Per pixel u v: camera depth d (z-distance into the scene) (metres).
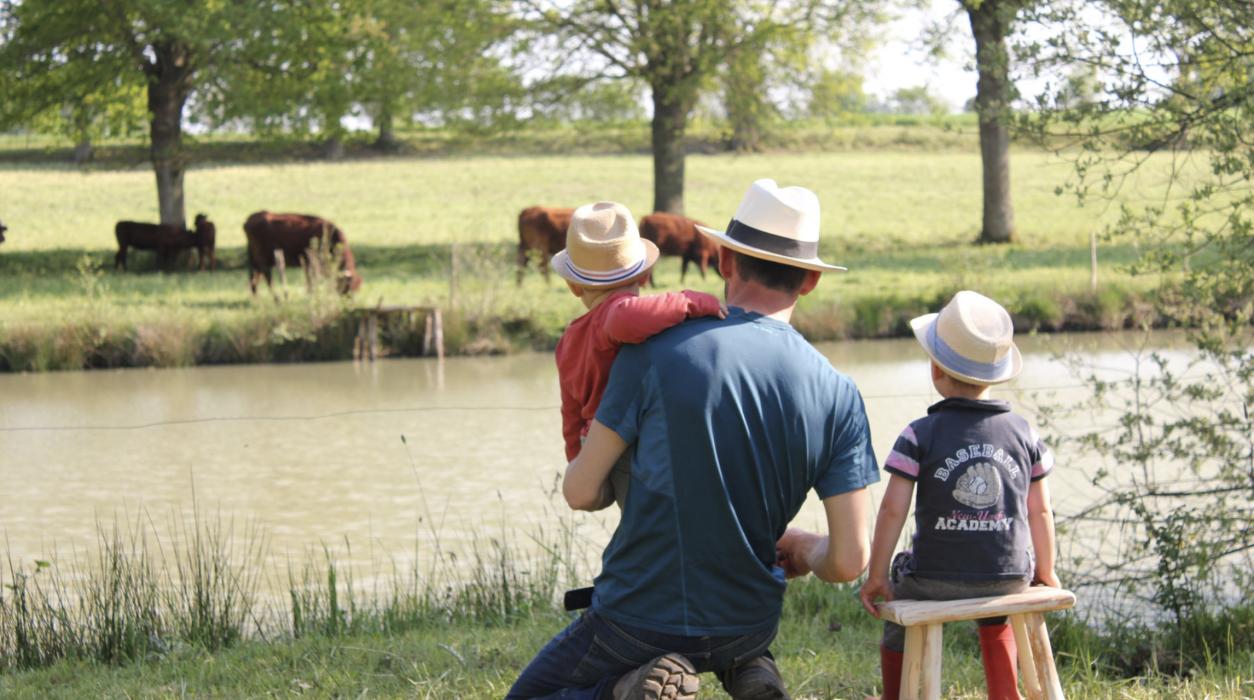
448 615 7.05
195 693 5.37
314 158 60.88
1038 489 3.94
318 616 6.98
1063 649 6.15
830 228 35.09
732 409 3.16
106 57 27.59
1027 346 18.19
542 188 47.72
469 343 19.23
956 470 3.79
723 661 3.29
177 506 10.71
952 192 45.22
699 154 60.81
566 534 8.62
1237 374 7.19
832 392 3.28
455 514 10.17
